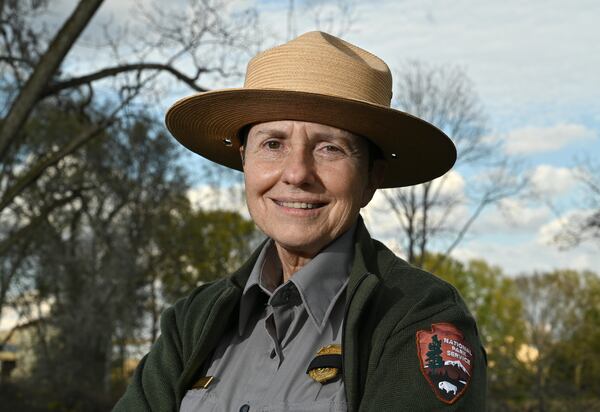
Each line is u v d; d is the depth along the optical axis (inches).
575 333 1075.3
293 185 83.0
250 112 85.8
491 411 801.6
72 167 833.5
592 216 740.0
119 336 1054.4
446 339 74.4
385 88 87.9
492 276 1739.7
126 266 995.9
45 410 936.3
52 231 880.9
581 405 823.7
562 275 1179.3
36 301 1019.3
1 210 472.1
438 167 95.8
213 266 1128.8
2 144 440.8
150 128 567.8
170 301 1102.4
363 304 77.2
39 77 447.8
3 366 1047.6
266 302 88.7
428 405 71.1
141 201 954.7
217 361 87.6
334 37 89.7
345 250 86.4
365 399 74.2
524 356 1069.8
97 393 990.4
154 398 88.4
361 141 86.0
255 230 1163.9
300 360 80.9
